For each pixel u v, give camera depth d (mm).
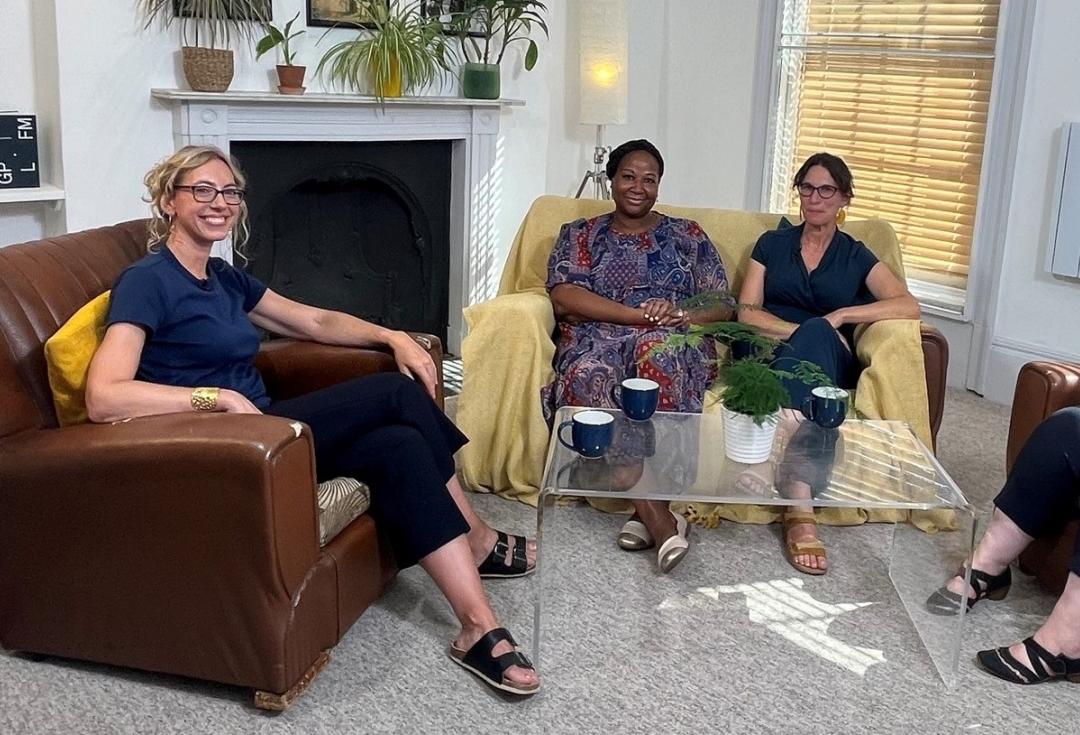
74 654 2041
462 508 2396
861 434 2434
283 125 3695
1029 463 2277
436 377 2492
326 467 2197
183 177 2090
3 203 3398
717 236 3236
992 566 2340
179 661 1961
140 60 3404
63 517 1924
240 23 3596
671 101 4852
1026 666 2111
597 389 2803
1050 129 3740
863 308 2846
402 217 4262
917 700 2064
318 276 4086
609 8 4305
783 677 2135
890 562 2568
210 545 1857
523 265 3291
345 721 1954
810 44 4547
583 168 4875
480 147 4246
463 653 2111
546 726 1955
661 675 2131
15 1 3320
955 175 4121
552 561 2598
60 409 2039
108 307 2070
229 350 2170
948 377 4207
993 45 3912
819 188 2889
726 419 2260
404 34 3779
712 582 2523
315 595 1947
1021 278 3912
